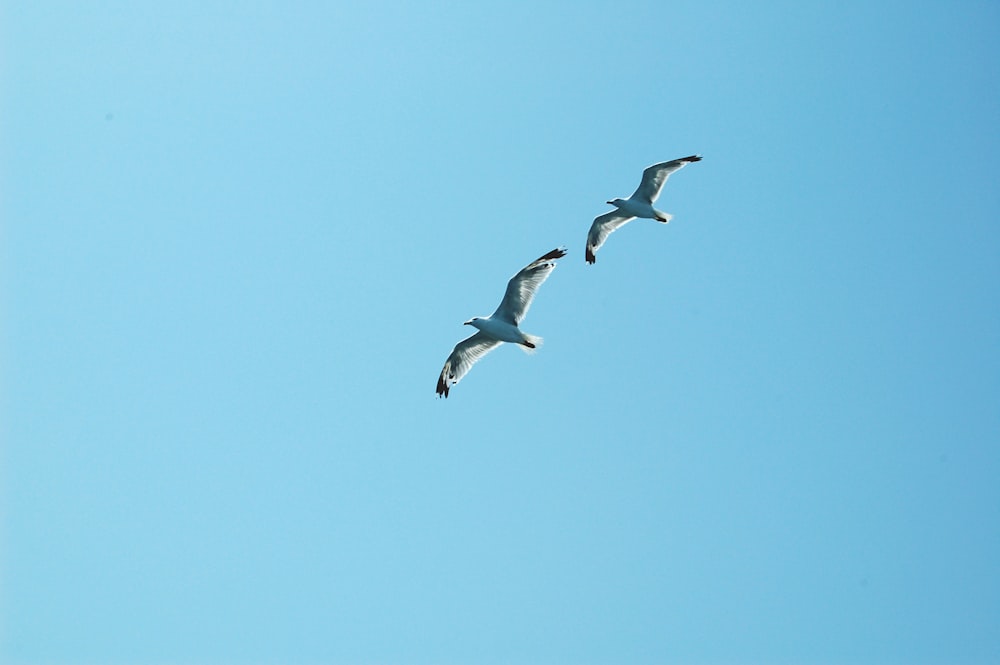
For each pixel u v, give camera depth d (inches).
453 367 1467.8
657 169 1713.8
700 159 1697.8
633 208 1724.9
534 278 1392.7
